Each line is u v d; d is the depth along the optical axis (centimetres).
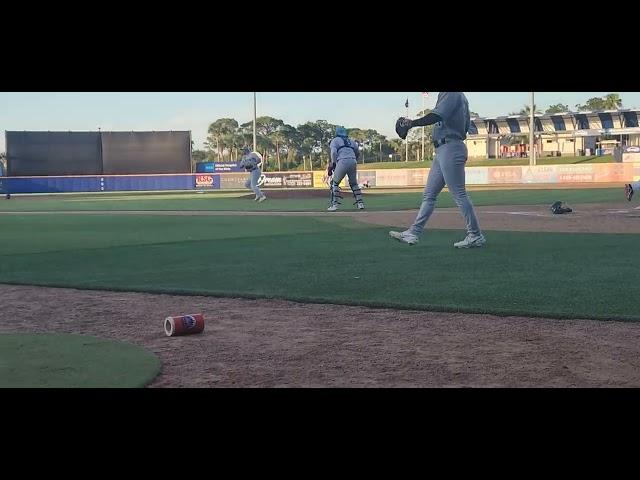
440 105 968
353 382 391
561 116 7094
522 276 748
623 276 733
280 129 9456
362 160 8538
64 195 4472
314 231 1377
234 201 2927
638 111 6769
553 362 427
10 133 4722
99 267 904
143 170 4991
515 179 4441
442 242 1112
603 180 4238
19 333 527
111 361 439
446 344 476
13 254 1057
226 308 622
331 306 620
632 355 439
